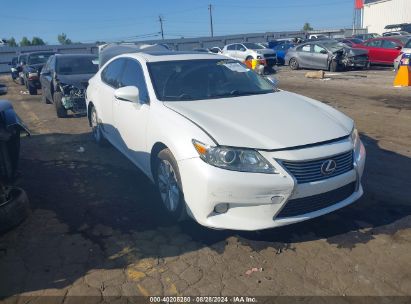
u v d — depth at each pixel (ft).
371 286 9.66
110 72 19.47
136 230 12.47
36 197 15.12
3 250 11.48
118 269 10.50
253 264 10.60
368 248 11.22
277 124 11.68
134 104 15.10
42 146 22.27
